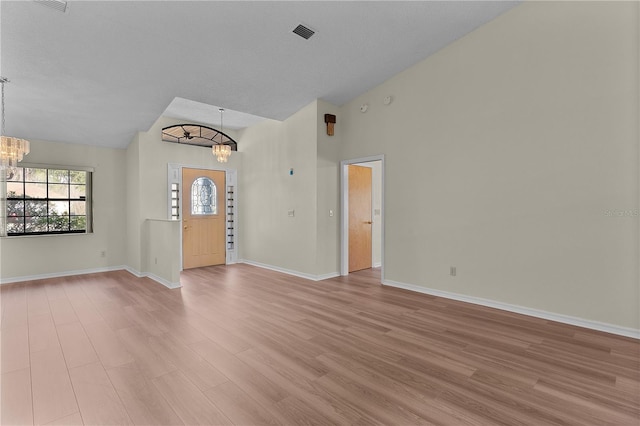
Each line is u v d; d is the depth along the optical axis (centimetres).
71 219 546
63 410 186
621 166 293
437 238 424
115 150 589
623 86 291
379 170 651
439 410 187
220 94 463
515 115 354
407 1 325
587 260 311
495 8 351
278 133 595
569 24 319
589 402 193
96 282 497
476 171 386
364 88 496
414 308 374
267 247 625
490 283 377
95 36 314
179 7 294
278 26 339
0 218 479
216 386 211
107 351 262
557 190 328
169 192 584
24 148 359
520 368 235
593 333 298
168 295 429
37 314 350
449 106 409
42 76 364
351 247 588
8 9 272
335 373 228
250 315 350
